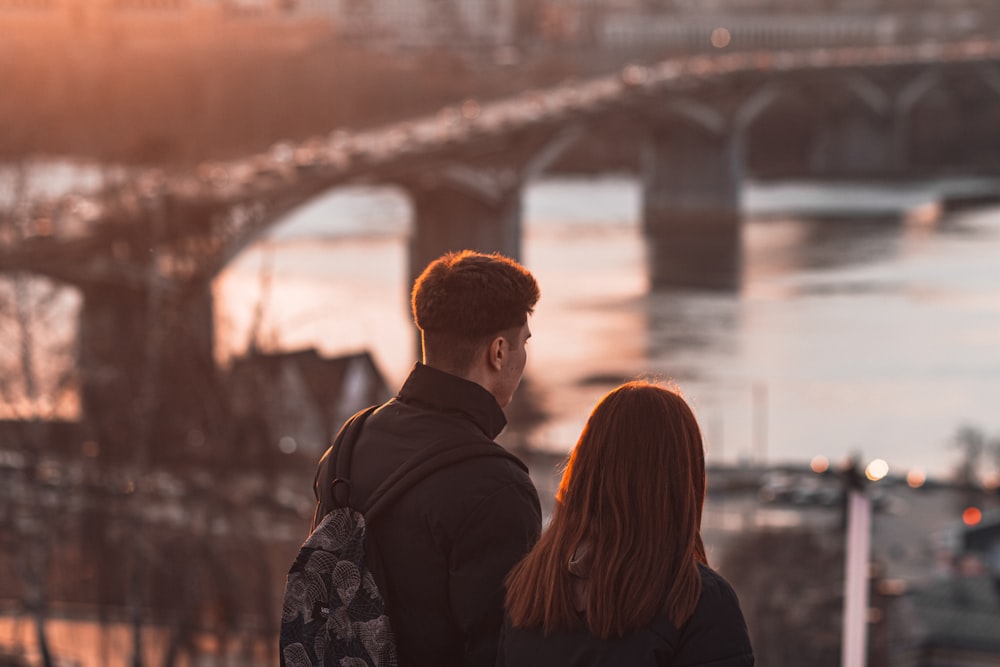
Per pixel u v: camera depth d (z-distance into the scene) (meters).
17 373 56.72
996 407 165.38
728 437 151.88
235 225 154.75
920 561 108.38
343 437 7.17
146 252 96.44
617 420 6.36
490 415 7.02
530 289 7.18
